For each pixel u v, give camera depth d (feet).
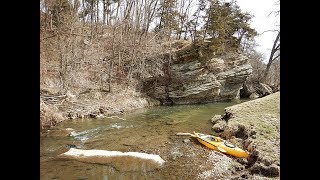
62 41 85.71
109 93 94.12
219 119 70.33
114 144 51.80
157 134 59.21
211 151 48.37
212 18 117.19
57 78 83.51
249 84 145.89
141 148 49.70
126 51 115.96
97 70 100.07
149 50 112.57
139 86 106.83
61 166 40.55
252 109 67.92
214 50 115.96
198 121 72.54
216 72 117.70
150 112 87.71
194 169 40.50
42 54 86.89
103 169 39.91
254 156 43.01
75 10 100.99
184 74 112.68
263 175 36.68
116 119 75.00
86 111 77.77
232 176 38.37
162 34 126.93
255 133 51.39
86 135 57.67
